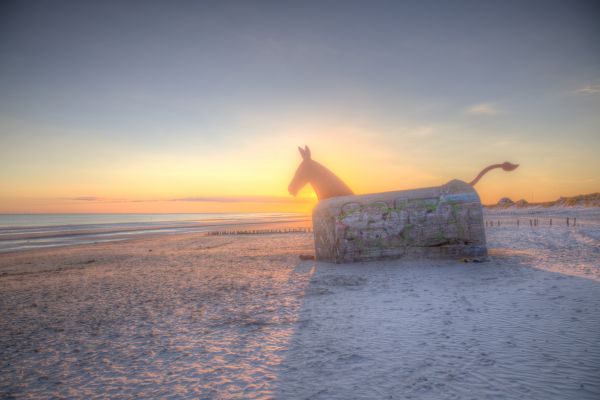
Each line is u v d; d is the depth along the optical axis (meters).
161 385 4.57
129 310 8.51
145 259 18.88
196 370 4.97
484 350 5.03
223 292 9.97
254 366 5.00
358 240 13.27
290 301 8.57
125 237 38.19
